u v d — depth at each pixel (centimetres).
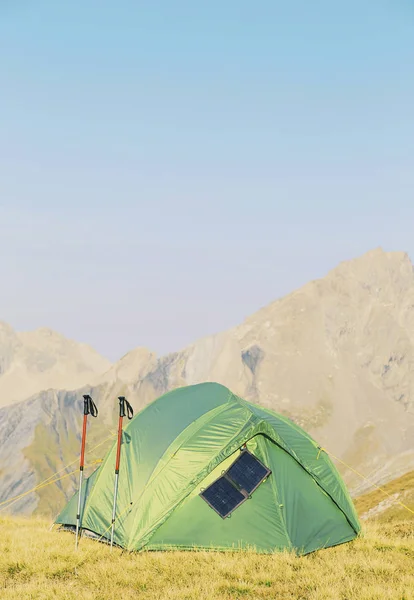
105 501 1938
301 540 1777
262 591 1405
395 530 2067
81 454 1833
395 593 1328
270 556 1683
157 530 1780
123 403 1873
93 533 1906
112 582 1467
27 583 1449
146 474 1886
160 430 2009
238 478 1853
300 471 1912
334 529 1847
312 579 1458
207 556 1659
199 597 1336
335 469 2023
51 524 2172
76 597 1349
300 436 2025
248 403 2164
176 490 1822
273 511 1808
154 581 1484
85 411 1850
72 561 1623
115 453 2045
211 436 1922
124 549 1761
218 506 1808
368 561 1592
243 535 1766
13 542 1767
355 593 1349
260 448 1912
